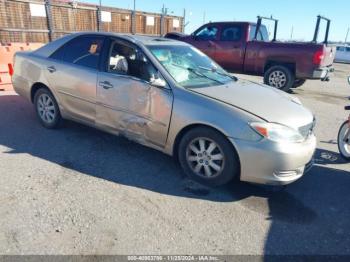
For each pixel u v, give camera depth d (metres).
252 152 3.07
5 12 11.17
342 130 4.46
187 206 3.08
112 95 3.90
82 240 2.51
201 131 3.32
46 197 3.06
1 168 3.59
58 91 4.50
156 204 3.07
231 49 9.76
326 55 8.60
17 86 5.11
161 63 3.70
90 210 2.90
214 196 3.29
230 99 3.38
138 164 3.89
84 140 4.54
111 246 2.47
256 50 9.26
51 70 4.52
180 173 3.72
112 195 3.17
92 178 3.49
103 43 4.14
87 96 4.17
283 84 8.98
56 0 13.53
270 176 3.13
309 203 3.28
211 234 2.69
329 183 3.73
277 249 2.57
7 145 4.24
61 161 3.86
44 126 4.96
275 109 3.34
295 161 3.10
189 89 3.48
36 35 12.32
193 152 3.51
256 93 3.74
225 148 3.21
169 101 3.46
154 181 3.51
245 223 2.88
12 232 2.55
